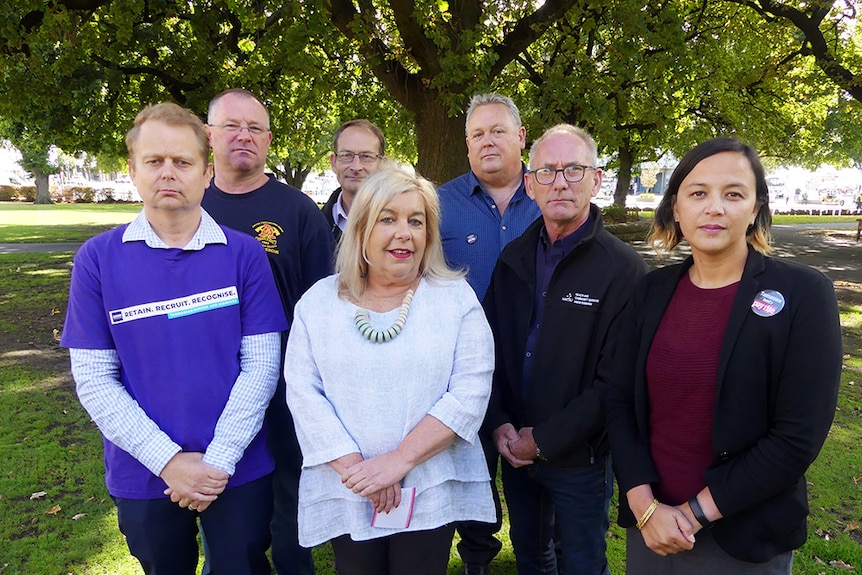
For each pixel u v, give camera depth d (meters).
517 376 2.38
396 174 1.96
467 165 9.06
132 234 1.91
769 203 1.68
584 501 2.23
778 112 15.40
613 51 8.94
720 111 14.15
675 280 1.77
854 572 2.76
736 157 1.60
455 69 7.54
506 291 2.42
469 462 1.97
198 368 1.90
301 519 1.91
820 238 19.52
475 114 2.69
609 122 9.05
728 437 1.58
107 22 8.77
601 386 2.11
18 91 8.89
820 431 1.48
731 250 1.63
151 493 1.87
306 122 13.06
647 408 1.79
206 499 1.81
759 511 1.57
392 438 1.83
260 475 2.02
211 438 1.90
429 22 7.67
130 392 1.88
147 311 1.86
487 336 1.99
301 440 1.90
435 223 2.05
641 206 42.69
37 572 2.73
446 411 1.83
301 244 2.58
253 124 2.52
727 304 1.63
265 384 2.00
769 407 1.56
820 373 1.48
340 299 1.98
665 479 1.71
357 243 1.96
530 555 2.48
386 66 8.79
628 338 1.87
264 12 8.08
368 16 7.95
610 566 2.82
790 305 1.52
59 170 41.03
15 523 3.11
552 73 9.17
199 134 1.91
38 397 4.87
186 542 1.99
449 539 1.91
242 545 1.97
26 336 6.71
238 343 1.99
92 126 11.35
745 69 13.62
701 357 1.63
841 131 21.73
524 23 8.91
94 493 3.42
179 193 1.85
